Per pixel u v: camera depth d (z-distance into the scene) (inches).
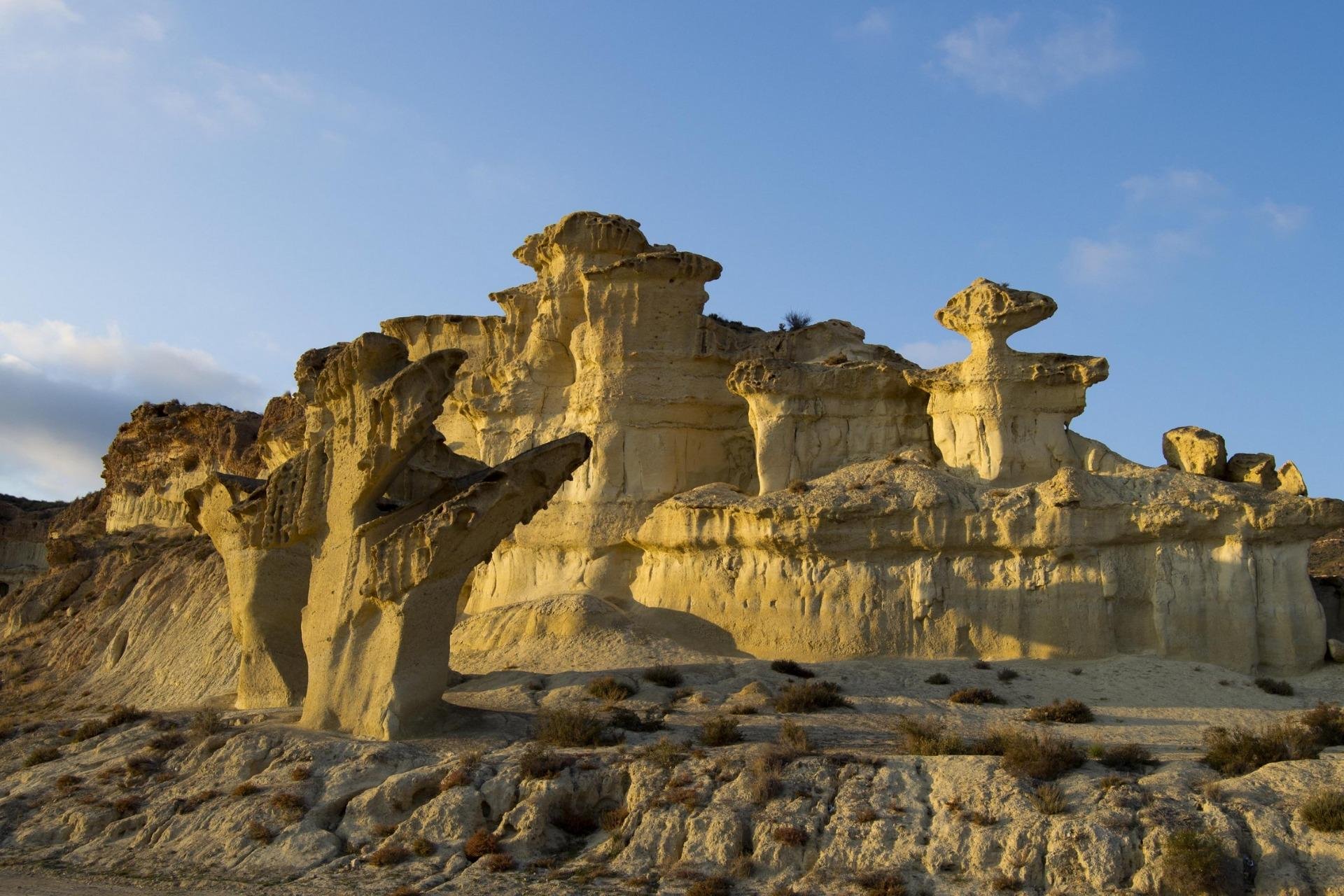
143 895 881.5
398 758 1040.2
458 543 1120.8
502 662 1485.0
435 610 1140.5
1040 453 1501.0
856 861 824.3
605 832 919.0
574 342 1780.3
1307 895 733.9
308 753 1065.5
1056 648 1362.0
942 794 868.6
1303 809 785.6
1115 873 770.8
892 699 1233.4
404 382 1115.3
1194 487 1385.3
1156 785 849.5
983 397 1510.8
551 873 863.1
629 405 1708.9
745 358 1716.3
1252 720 1131.3
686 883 824.3
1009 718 1158.3
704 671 1363.2
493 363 1903.3
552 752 1008.9
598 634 1499.8
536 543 1732.3
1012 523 1396.4
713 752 979.9
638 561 1668.3
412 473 1253.1
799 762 927.7
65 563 2760.8
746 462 1739.7
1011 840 806.5
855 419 1635.1
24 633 2534.5
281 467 1311.5
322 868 911.7
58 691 2108.8
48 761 1227.2
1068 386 1507.1
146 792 1088.2
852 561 1453.0
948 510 1418.6
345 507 1189.1
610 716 1154.7
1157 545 1379.2
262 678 1360.7
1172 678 1270.9
